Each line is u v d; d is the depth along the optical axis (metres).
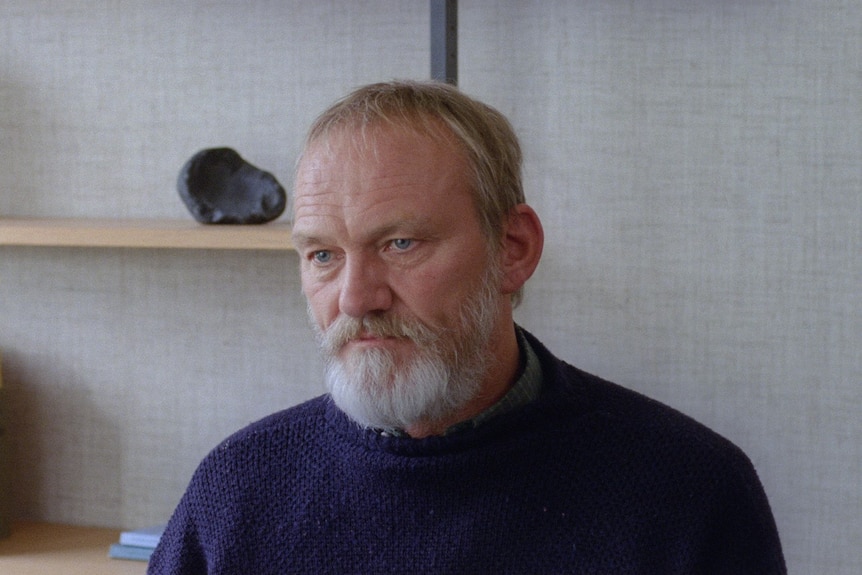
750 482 1.08
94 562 1.56
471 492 1.05
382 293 0.96
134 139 1.66
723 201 1.48
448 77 1.45
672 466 1.05
